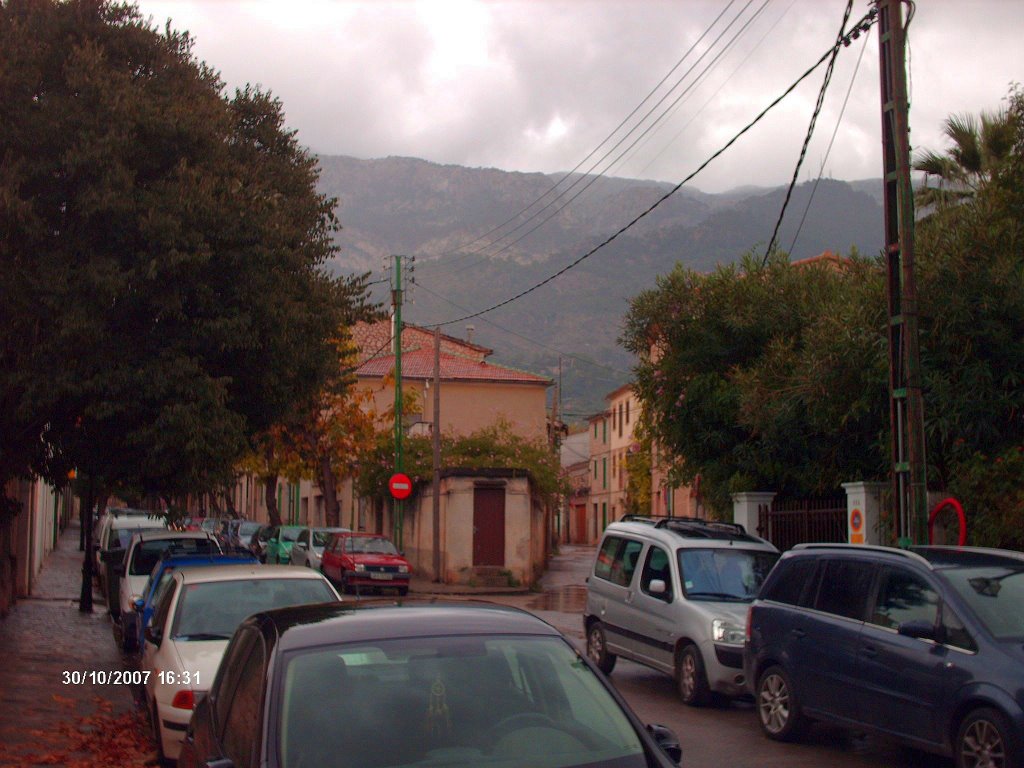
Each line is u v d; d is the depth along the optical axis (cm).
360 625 474
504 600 2728
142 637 1146
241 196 1286
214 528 3919
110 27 1303
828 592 947
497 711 434
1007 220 1345
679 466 1988
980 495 1256
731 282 1883
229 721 488
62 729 1007
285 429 3228
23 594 2409
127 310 1185
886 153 1198
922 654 812
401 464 3262
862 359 1414
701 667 1152
